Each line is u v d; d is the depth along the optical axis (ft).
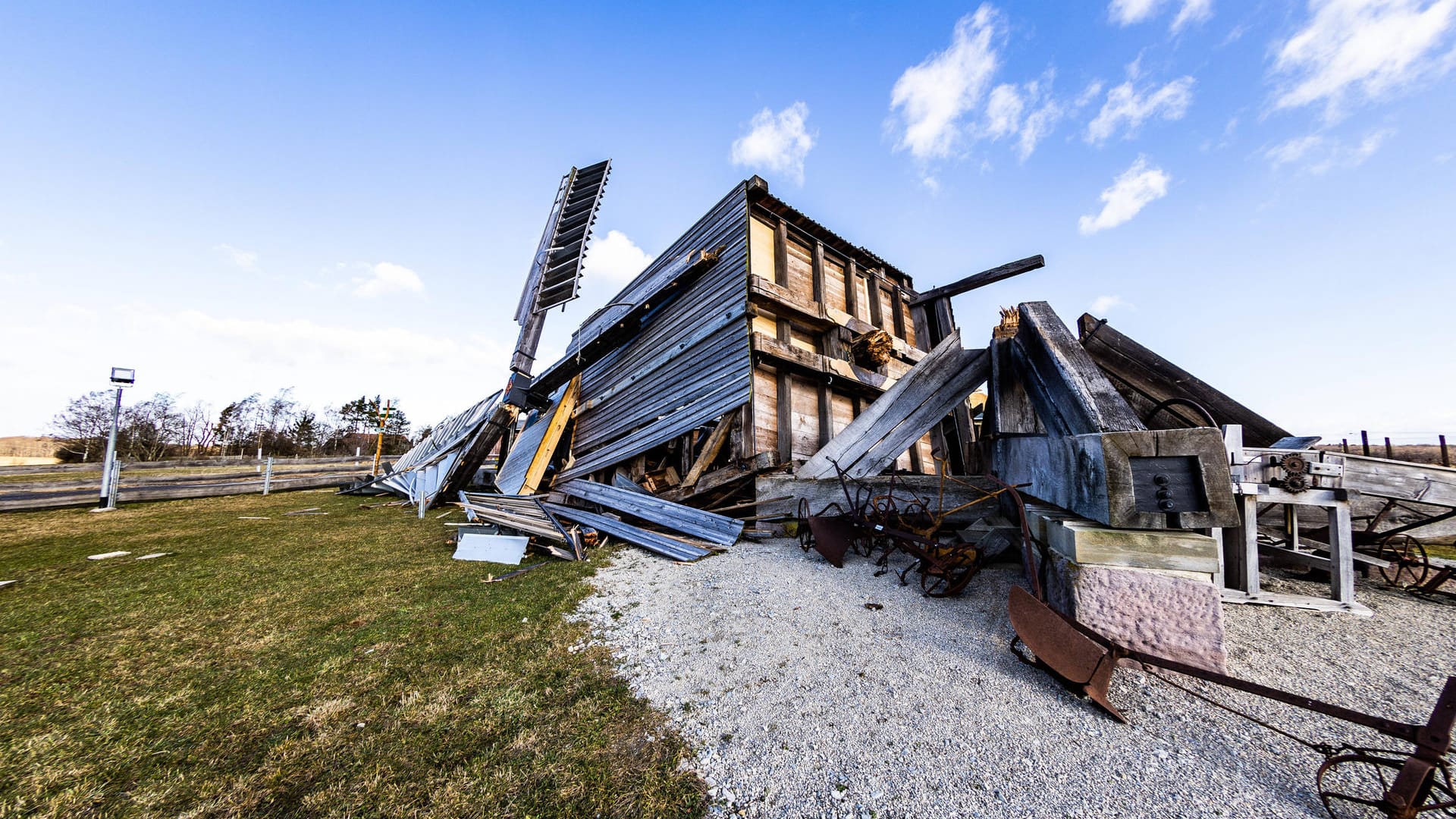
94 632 13.09
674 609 14.21
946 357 21.95
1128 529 9.64
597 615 13.89
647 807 6.70
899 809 6.57
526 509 25.17
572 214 49.90
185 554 22.76
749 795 6.91
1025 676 9.78
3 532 29.91
